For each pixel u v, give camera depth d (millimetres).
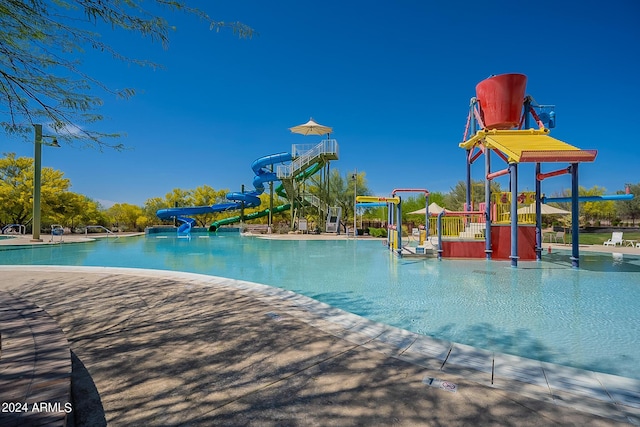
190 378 2580
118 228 34469
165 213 30391
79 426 1959
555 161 8570
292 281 7793
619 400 2303
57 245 17281
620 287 6879
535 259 11070
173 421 2016
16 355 2160
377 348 3240
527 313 5016
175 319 4184
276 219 37469
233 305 4898
